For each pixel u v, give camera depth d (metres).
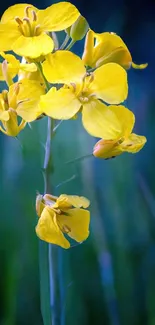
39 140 0.21
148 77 0.52
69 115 0.18
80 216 0.19
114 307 0.24
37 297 0.26
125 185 0.27
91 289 0.26
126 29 0.60
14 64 0.19
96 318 0.25
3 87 0.24
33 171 0.26
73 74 0.18
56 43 0.19
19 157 0.26
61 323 0.20
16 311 0.25
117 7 0.61
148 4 0.61
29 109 0.18
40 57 0.18
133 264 0.26
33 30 0.18
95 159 0.27
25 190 0.26
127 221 0.27
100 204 0.26
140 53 0.59
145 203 0.27
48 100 0.18
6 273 0.25
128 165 0.27
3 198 0.26
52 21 0.19
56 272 0.20
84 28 0.19
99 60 0.19
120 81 0.18
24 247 0.26
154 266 0.26
